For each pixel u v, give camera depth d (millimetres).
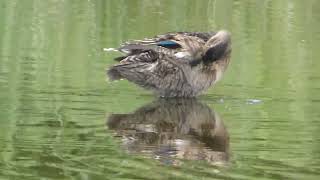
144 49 14609
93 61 17609
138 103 13844
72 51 18984
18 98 13656
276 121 12508
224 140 11305
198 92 14734
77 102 13602
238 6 28328
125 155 10344
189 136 11555
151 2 28594
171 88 14586
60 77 15648
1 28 22141
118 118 12547
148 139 11297
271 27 24344
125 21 24562
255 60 18625
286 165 9922
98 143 10953
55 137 11211
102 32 22344
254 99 14336
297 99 14305
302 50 20312
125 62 14648
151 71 14562
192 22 25062
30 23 23234
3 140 11000
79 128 11812
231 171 9625
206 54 14711
